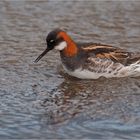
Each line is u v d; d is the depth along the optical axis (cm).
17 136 1261
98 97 1487
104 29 1977
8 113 1372
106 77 1628
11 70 1650
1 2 2166
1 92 1498
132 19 2056
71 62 1611
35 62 1659
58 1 2200
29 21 2020
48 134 1270
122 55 1639
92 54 1611
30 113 1375
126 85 1579
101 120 1342
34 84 1563
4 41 1853
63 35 1614
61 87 1552
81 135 1267
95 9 2134
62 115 1366
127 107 1420
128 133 1280
